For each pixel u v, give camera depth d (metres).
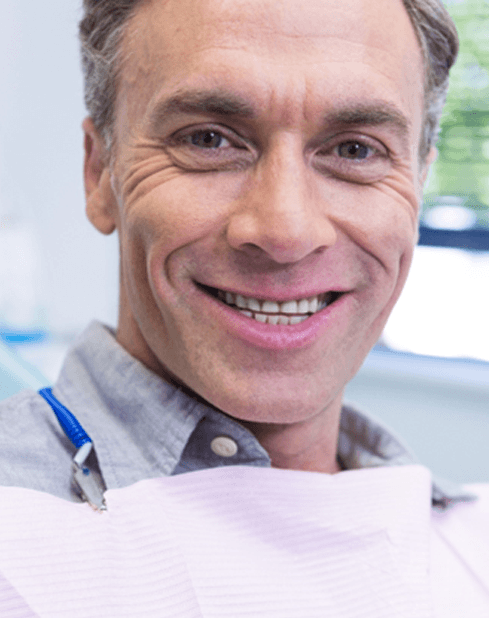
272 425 0.75
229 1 0.61
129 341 0.78
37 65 2.91
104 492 0.63
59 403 0.71
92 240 3.04
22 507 0.58
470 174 2.68
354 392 2.63
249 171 0.65
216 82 0.61
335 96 0.62
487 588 0.78
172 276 0.66
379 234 0.68
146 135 0.67
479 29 2.52
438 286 2.80
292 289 0.66
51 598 0.54
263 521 0.66
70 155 2.98
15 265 2.91
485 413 2.43
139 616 0.56
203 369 0.67
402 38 0.68
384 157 0.69
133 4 0.68
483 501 0.94
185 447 0.73
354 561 0.67
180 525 0.63
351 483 0.74
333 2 0.62
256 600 0.60
